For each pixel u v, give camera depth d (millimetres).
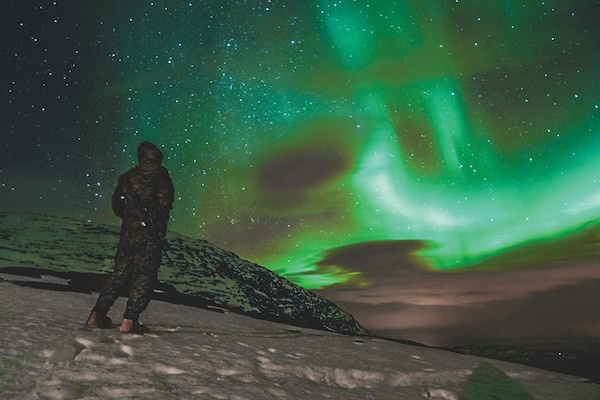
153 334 4543
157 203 4582
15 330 3975
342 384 4141
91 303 5969
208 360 3941
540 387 4789
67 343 3770
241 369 3857
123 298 6801
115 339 4164
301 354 4805
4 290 5855
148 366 3557
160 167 4699
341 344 5895
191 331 5141
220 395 3152
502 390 4441
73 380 3098
